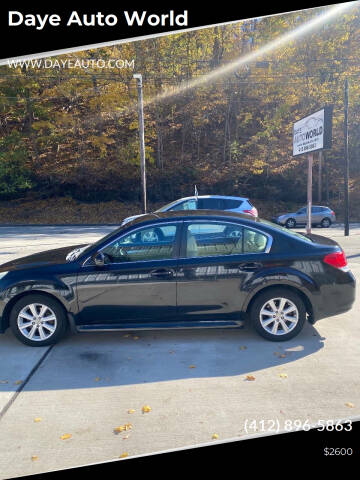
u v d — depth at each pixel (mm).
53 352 4125
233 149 26297
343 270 4348
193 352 4078
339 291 4305
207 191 27859
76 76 22625
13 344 4359
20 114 25234
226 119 27703
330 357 3912
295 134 11023
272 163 26984
